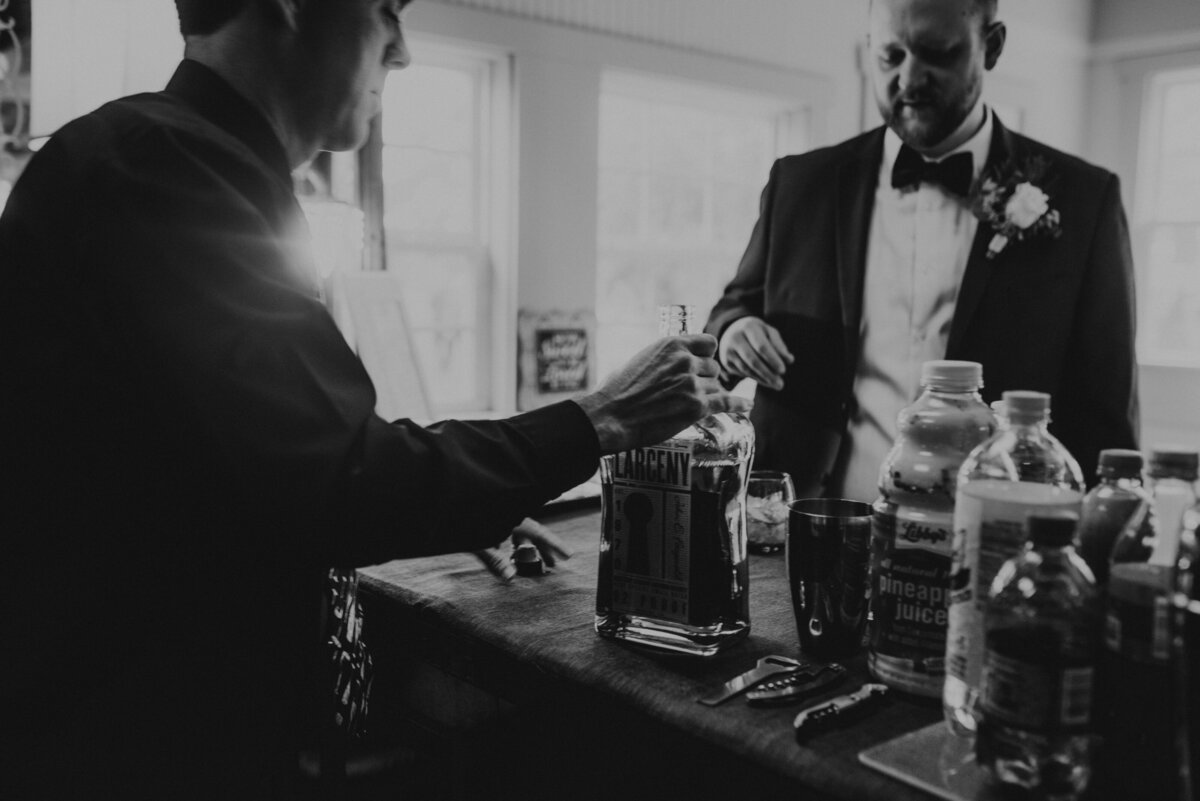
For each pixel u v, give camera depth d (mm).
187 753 829
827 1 4480
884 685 870
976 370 853
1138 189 5543
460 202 3652
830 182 2045
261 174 833
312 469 737
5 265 787
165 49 2594
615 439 901
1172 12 5289
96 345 745
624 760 926
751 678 900
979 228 1885
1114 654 688
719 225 4547
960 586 766
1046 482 919
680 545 951
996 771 677
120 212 741
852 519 959
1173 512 705
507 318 3668
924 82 1789
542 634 1030
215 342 721
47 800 804
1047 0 5285
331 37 899
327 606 980
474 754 1132
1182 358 5395
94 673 807
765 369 1749
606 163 4129
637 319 4293
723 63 4098
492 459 849
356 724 1059
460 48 3439
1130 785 675
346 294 3014
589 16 3699
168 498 778
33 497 798
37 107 2488
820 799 727
